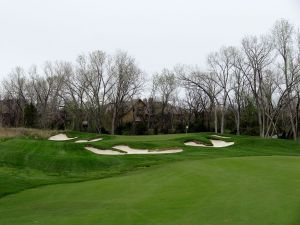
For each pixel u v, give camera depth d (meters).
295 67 55.19
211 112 78.44
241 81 66.25
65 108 79.19
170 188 13.59
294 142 38.38
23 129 51.66
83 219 9.90
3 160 25.12
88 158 26.56
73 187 16.70
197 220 9.01
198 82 68.50
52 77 79.06
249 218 8.83
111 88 70.88
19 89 83.50
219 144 38.38
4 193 15.77
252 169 16.27
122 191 14.19
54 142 32.53
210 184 13.43
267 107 63.69
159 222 9.10
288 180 13.09
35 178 20.53
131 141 35.16
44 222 9.80
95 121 73.56
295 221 8.33
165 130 78.81
